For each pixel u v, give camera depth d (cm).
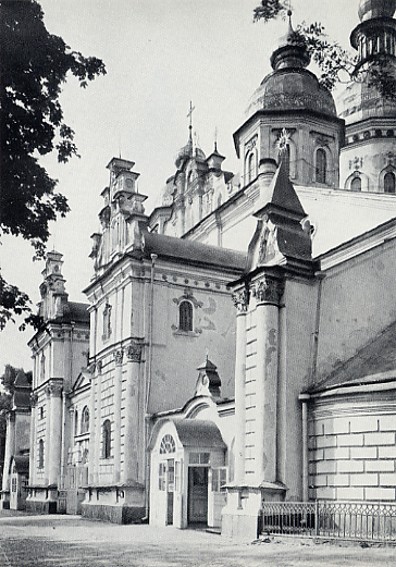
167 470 3147
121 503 3494
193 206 4994
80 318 5209
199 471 3206
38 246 1662
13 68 1514
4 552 2023
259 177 3812
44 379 5366
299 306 2469
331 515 2186
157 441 3222
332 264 2816
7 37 1499
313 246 3725
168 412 3412
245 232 4209
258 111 4119
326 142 4166
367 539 1983
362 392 2214
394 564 1580
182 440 2931
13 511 5550
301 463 2362
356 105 4706
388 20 4031
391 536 2005
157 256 3678
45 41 1532
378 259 2636
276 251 2511
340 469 2247
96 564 1698
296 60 4275
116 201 4141
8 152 1548
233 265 3862
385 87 1941
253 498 2342
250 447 2436
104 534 2719
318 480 2317
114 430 3669
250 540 2255
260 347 2427
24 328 1692
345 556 1745
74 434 4906
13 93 1538
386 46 4003
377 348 2428
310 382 2427
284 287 2462
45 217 1619
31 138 1566
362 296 2577
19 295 1684
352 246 2905
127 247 3806
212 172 4806
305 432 2369
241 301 2570
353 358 2473
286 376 2400
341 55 1886
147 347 3625
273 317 2438
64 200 1638
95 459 3934
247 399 2486
